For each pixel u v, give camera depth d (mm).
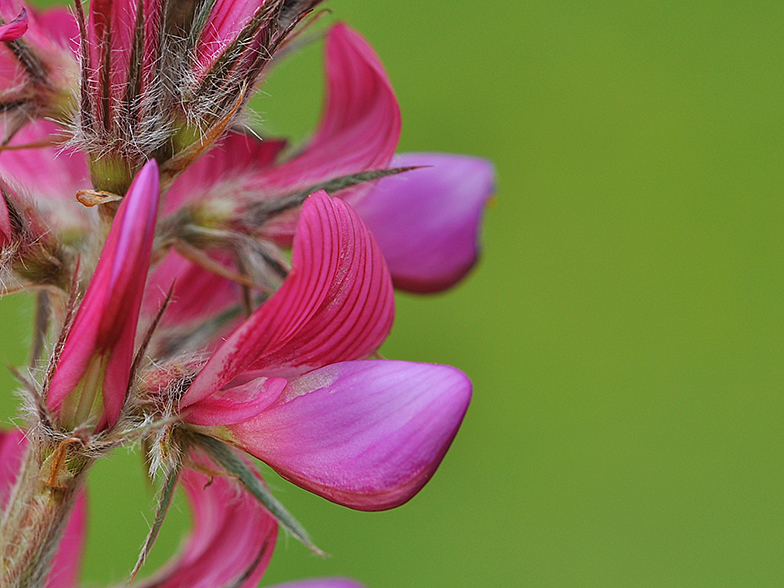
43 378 115
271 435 116
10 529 117
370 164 124
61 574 130
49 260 118
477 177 130
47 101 118
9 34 114
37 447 117
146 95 114
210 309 124
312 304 114
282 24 116
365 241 115
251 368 116
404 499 115
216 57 115
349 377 116
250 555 124
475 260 130
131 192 110
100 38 114
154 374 116
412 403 115
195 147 115
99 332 111
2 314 173
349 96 124
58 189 126
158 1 114
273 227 122
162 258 123
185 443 116
